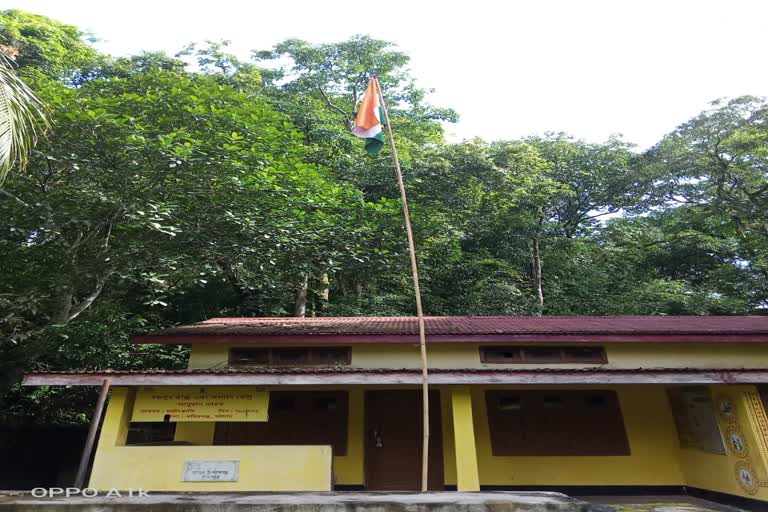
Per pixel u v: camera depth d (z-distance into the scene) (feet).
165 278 33.27
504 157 67.15
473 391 30.73
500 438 29.50
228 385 23.97
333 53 80.79
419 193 62.03
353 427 29.84
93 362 38.19
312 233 32.76
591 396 30.68
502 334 29.17
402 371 22.94
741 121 66.59
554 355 30.14
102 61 65.77
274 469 22.54
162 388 24.64
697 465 27.66
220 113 32.60
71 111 27.86
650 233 88.79
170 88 37.27
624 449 29.30
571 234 94.48
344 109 82.23
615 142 89.71
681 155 71.51
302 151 39.88
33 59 64.59
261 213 32.42
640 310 66.23
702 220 85.35
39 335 31.32
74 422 39.37
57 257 31.48
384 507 14.90
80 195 28.84
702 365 29.60
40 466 33.47
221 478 22.34
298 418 30.17
